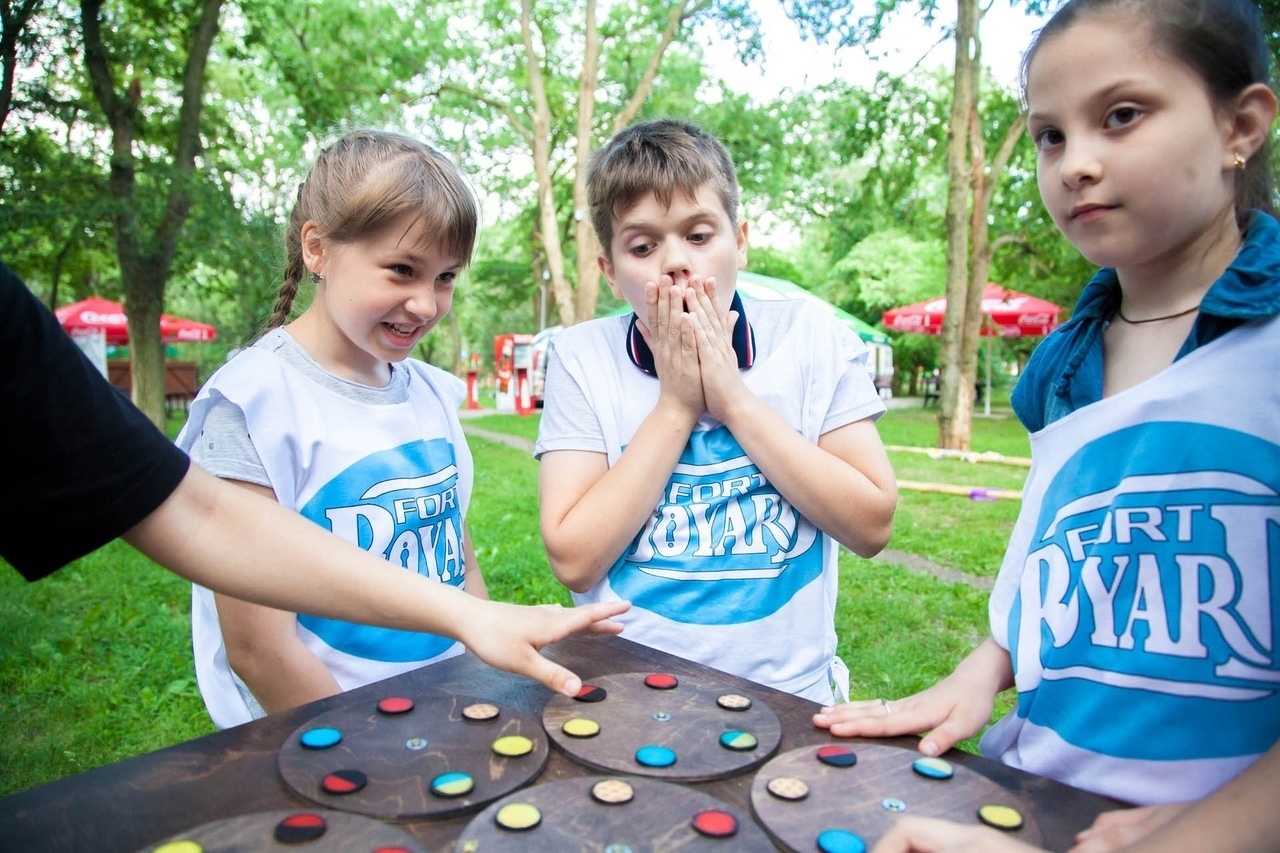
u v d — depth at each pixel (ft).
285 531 3.24
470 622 3.25
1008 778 2.86
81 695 10.16
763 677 4.71
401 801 2.62
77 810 2.60
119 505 2.94
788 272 100.94
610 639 4.17
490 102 46.96
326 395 4.88
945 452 34.50
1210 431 2.85
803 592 4.89
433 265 4.68
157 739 9.20
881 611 13.50
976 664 3.59
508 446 39.24
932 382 79.20
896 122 41.11
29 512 2.85
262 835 2.41
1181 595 2.85
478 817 2.51
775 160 51.01
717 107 49.83
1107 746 2.94
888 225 69.00
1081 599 3.09
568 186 66.49
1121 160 2.77
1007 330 60.54
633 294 4.89
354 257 4.58
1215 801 2.32
